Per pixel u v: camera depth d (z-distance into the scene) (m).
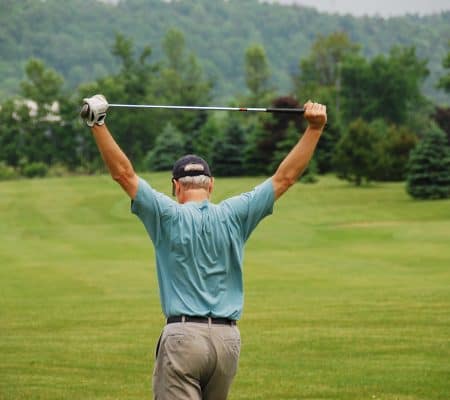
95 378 17.80
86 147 198.00
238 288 9.87
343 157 117.38
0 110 197.75
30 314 28.20
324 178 128.88
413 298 29.83
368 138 117.69
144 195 9.63
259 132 135.75
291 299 30.89
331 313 26.50
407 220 83.06
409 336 21.95
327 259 48.25
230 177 134.62
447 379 17.06
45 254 53.75
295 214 87.25
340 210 91.00
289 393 16.14
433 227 70.75
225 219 9.80
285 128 136.12
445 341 21.16
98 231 77.56
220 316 9.65
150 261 48.38
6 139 196.50
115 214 91.56
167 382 9.60
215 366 9.63
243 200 9.93
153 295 33.38
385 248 55.56
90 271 42.88
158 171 152.38
